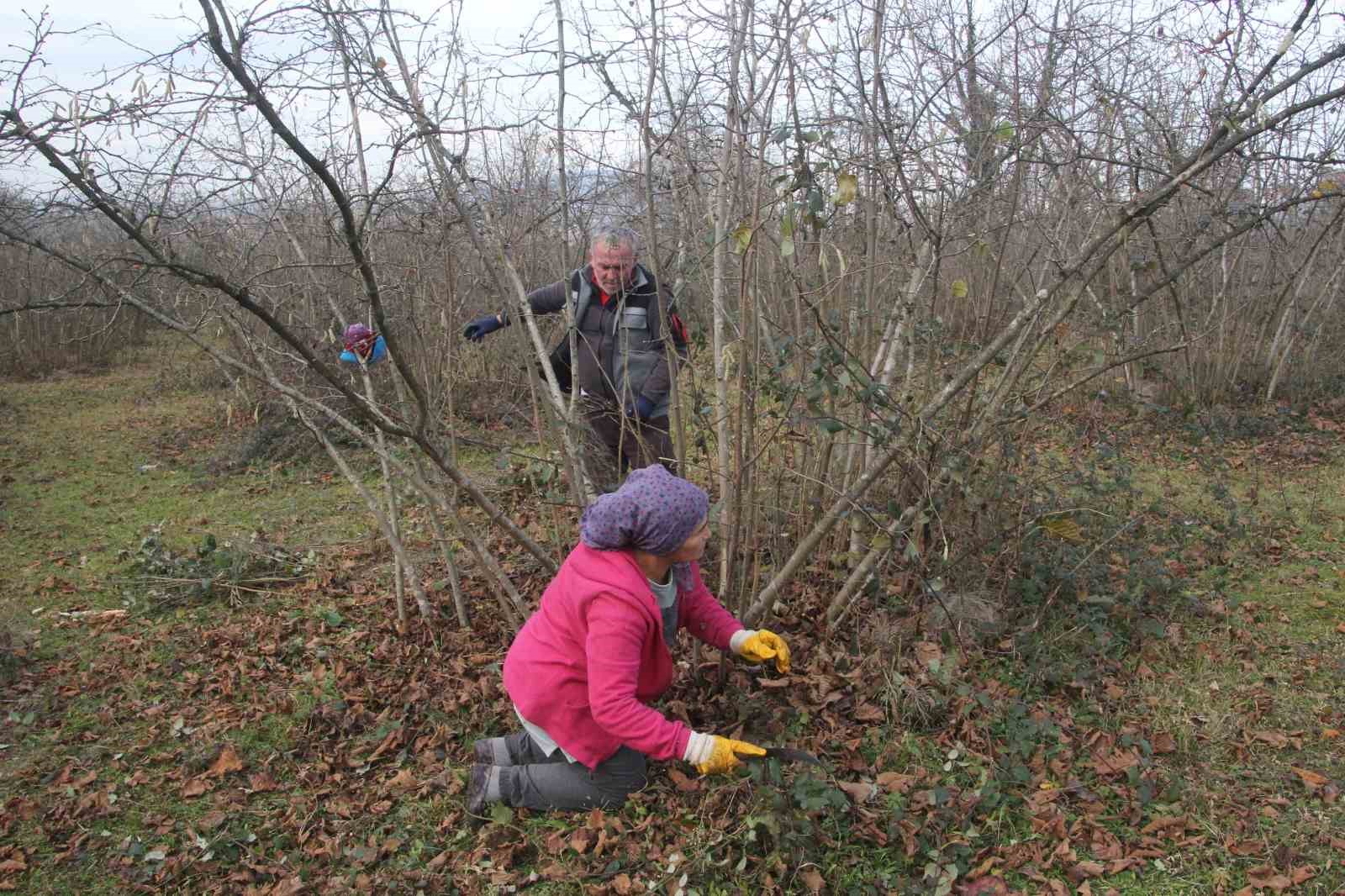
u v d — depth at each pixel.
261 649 3.76
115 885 2.56
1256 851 2.54
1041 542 3.83
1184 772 2.88
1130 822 2.67
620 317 3.33
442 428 6.21
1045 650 3.43
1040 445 4.96
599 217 3.86
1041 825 2.62
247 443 6.61
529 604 3.93
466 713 3.21
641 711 2.42
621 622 2.43
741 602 3.16
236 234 3.78
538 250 4.55
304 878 2.54
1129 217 2.72
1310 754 2.96
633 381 3.75
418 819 2.76
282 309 4.21
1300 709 3.20
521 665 2.64
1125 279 6.93
